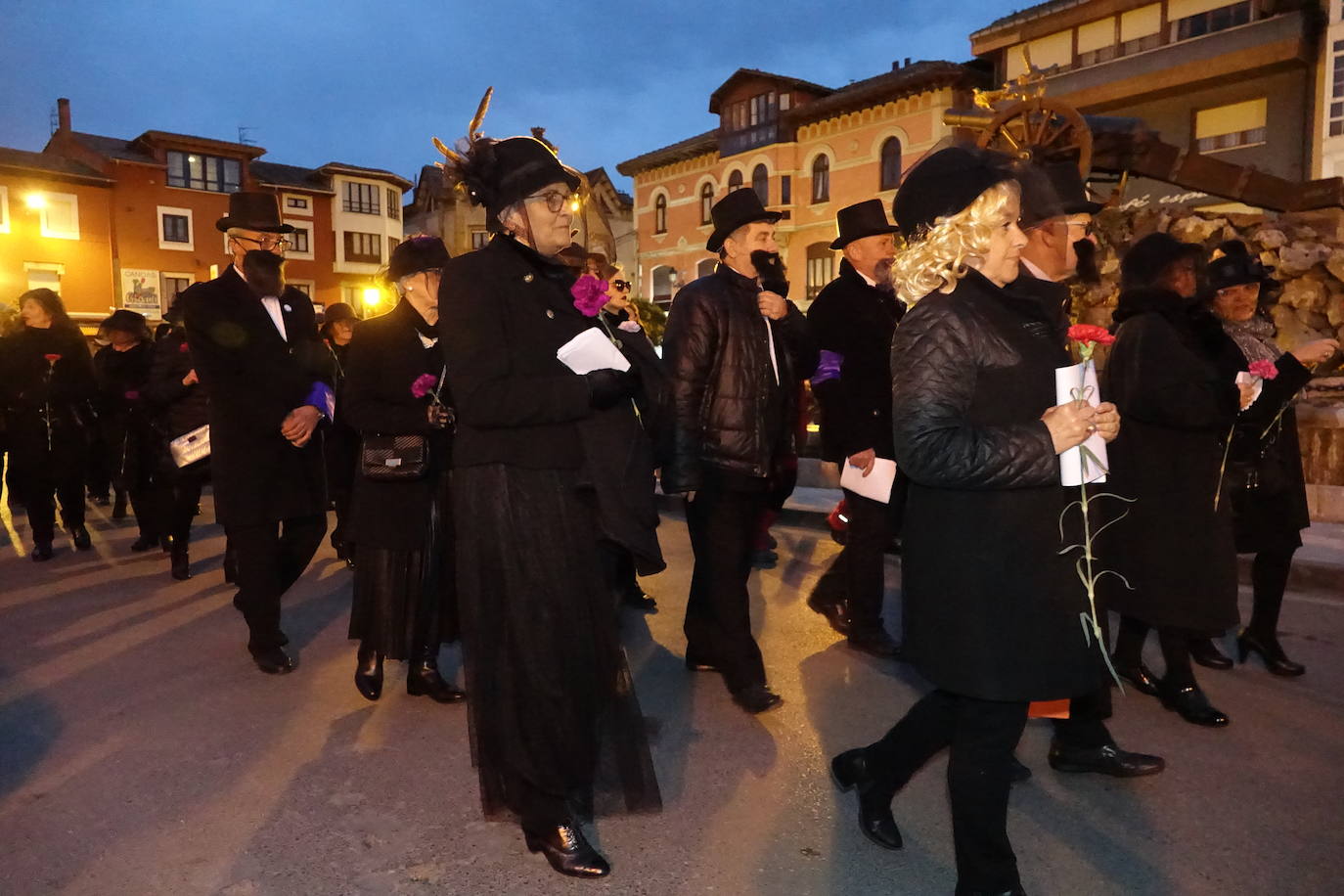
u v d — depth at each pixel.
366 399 3.71
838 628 4.78
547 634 2.46
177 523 6.15
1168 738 3.42
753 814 2.88
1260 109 21.83
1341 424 6.98
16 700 3.95
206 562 6.75
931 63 27.08
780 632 4.85
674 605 5.44
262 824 2.84
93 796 3.04
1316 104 20.80
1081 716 3.10
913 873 2.55
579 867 2.50
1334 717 3.61
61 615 5.31
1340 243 10.88
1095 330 2.06
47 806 2.97
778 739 3.46
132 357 7.15
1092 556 2.14
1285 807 2.89
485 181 2.49
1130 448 3.38
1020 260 2.46
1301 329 10.91
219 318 4.05
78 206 36.81
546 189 2.46
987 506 2.07
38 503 6.84
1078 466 2.01
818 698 3.88
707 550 3.82
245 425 4.11
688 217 33.81
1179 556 3.32
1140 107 23.78
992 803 2.16
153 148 38.75
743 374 3.77
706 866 2.59
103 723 3.68
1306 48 20.64
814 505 8.02
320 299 43.31
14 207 35.53
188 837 2.76
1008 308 2.11
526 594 2.46
